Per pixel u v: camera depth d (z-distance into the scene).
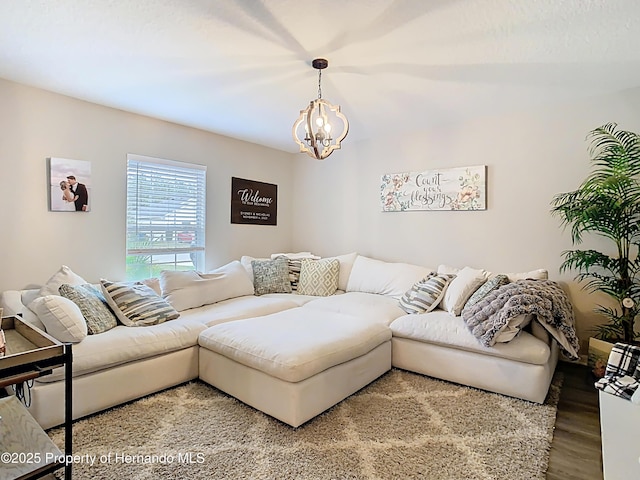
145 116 3.55
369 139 4.43
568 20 1.92
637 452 1.31
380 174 4.34
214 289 3.51
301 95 3.04
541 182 3.31
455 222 3.79
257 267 4.16
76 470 1.68
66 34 2.07
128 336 2.38
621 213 2.63
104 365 2.20
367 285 3.99
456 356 2.68
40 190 2.90
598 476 1.68
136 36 2.10
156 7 1.81
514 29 2.01
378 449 1.86
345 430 2.04
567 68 2.52
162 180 3.73
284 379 2.05
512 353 2.43
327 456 1.80
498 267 3.54
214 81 2.74
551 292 2.57
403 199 4.15
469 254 3.71
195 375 2.69
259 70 2.55
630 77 2.67
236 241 4.45
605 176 2.72
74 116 3.07
